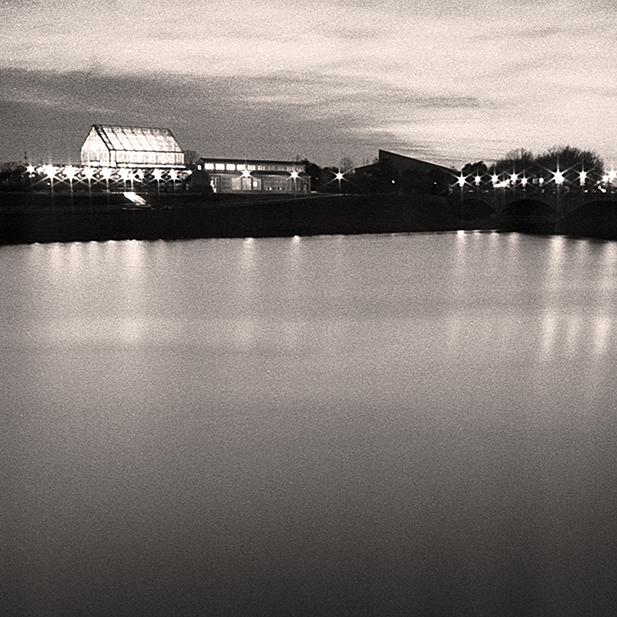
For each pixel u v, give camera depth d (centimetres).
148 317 4378
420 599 1327
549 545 1499
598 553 1469
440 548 1490
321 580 1388
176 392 2698
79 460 1995
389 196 14150
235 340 3675
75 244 9506
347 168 19575
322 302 4991
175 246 9400
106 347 3516
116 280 6019
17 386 2792
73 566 1439
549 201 12706
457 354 3338
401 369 3039
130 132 14712
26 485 1822
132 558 1466
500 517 1625
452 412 2427
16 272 6488
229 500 1725
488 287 5794
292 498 1733
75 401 2588
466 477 1855
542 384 2792
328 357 3272
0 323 4166
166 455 2030
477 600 1324
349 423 2312
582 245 10050
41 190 12694
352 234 12106
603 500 1709
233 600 1329
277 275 6431
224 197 13288
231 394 2670
